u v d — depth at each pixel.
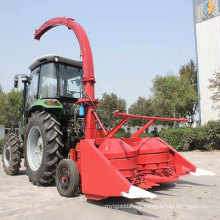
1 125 27.62
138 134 4.94
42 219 3.08
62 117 5.42
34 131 5.30
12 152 6.38
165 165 4.61
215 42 19.75
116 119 21.17
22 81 6.36
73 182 3.96
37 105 5.12
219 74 16.70
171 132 12.59
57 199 3.96
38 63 5.71
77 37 4.98
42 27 6.28
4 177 6.17
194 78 30.64
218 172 6.39
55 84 5.36
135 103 33.34
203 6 20.53
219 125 12.38
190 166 4.63
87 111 4.57
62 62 5.48
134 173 3.88
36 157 5.35
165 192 4.33
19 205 3.66
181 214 3.20
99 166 3.51
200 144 12.88
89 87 4.64
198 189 4.54
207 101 20.06
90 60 4.77
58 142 4.72
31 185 5.10
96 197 3.57
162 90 24.47
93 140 3.80
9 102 28.16
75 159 4.26
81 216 3.16
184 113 25.64
